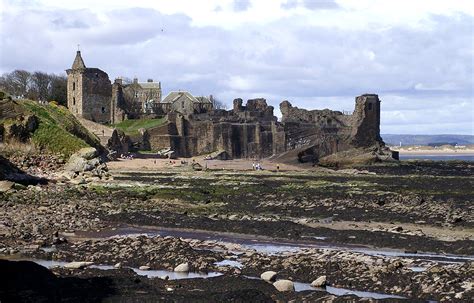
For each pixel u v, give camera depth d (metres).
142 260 48.69
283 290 40.00
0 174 102.25
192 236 62.12
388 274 43.19
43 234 59.88
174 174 135.50
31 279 39.28
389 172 155.25
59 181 108.00
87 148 126.12
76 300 36.34
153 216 73.81
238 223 68.44
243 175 135.38
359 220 71.94
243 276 44.22
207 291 39.22
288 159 185.00
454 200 85.50
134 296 37.19
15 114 131.62
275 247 55.91
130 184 107.75
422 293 39.34
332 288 41.31
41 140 127.94
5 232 59.72
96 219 71.00
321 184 112.50
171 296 37.09
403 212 76.19
